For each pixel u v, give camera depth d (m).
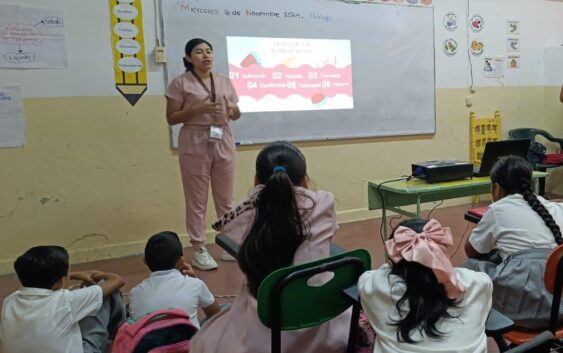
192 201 3.38
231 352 1.40
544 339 0.91
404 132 4.76
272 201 1.37
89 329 1.79
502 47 5.16
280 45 4.14
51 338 1.56
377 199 2.92
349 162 4.55
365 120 4.56
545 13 5.34
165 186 3.86
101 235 3.69
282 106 4.20
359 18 4.43
